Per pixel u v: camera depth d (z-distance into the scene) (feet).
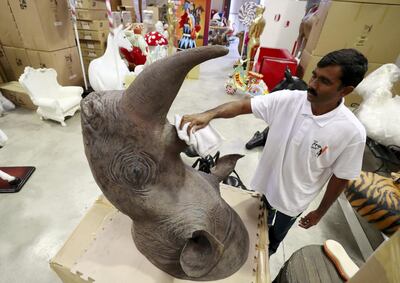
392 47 8.88
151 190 2.28
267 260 3.10
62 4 8.81
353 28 8.73
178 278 2.82
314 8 12.45
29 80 7.92
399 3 8.08
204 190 2.68
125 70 9.24
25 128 8.26
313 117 2.93
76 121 8.78
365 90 7.21
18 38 8.82
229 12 26.03
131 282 2.78
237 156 3.40
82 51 11.76
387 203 4.66
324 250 3.50
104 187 2.33
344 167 3.02
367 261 1.59
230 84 11.84
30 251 4.79
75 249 3.14
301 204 3.57
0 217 5.36
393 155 6.50
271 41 14.48
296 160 3.22
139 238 2.89
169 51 12.66
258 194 4.15
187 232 2.33
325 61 2.51
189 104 10.80
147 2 17.79
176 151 2.34
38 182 6.26
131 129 2.06
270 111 3.32
